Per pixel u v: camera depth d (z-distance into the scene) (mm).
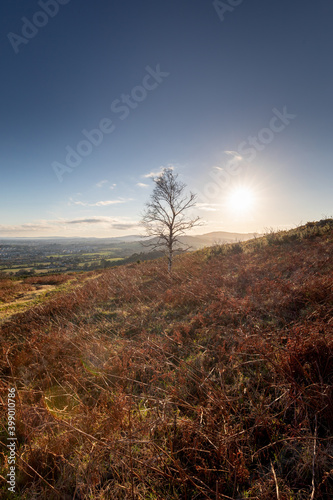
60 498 2260
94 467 2420
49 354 5781
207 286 9250
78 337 6367
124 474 2334
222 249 19875
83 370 4867
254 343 3844
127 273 19469
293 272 8391
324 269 7723
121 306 10297
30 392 4070
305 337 3443
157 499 2066
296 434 2463
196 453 2441
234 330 4852
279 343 3816
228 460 2271
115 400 3312
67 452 2785
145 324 7473
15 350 6477
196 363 4383
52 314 10680
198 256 20484
